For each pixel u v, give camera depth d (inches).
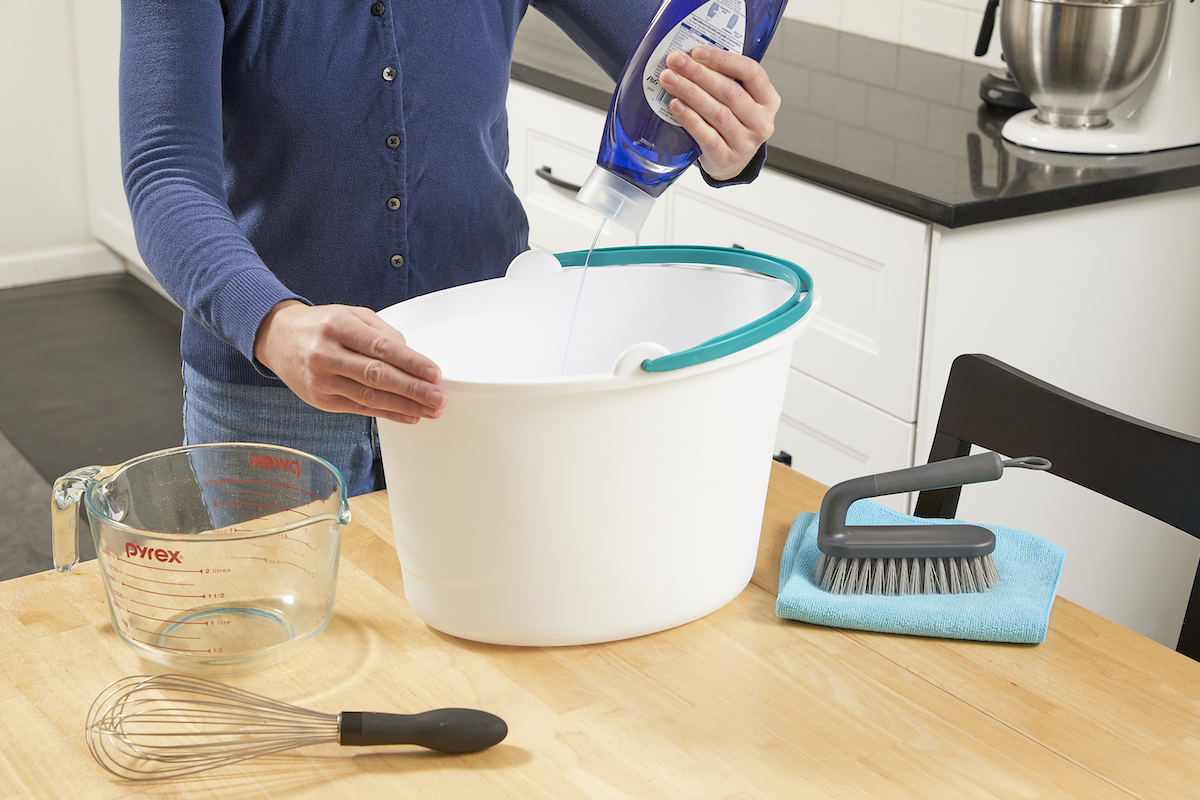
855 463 64.1
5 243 139.6
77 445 103.7
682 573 30.0
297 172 38.9
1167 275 62.6
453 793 24.6
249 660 28.6
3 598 31.7
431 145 40.2
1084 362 62.1
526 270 34.4
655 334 35.7
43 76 134.5
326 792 24.6
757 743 26.1
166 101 32.5
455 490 27.9
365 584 32.9
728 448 29.2
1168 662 29.0
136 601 28.4
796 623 31.0
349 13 37.9
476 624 29.8
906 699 27.7
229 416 42.3
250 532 28.4
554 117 79.7
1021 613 29.6
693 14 31.5
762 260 33.7
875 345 60.5
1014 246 57.3
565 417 26.7
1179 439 34.8
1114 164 59.6
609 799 24.4
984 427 39.6
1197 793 24.6
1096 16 58.0
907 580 31.4
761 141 33.9
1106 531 64.9
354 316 26.7
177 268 30.2
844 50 84.0
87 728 26.5
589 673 28.8
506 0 41.4
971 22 78.9
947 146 62.9
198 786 24.8
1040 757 25.7
